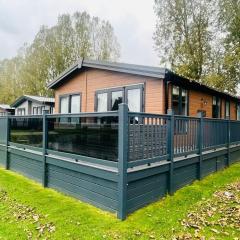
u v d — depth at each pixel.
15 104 23.08
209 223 3.96
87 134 4.93
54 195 5.39
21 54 36.34
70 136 5.38
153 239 3.50
